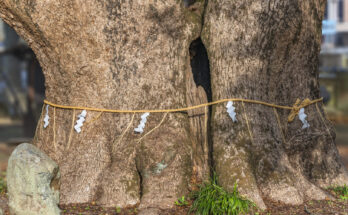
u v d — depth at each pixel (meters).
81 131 5.39
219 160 5.23
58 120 5.53
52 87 5.58
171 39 5.36
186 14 5.48
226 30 5.36
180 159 5.14
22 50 14.43
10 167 4.61
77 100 5.43
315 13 5.81
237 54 5.38
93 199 5.22
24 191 4.53
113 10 5.16
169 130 5.27
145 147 5.13
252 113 5.38
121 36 5.23
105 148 5.36
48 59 5.45
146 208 4.86
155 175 5.04
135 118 5.32
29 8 5.02
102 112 5.38
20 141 13.37
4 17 5.23
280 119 5.77
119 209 4.95
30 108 15.13
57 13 5.06
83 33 5.16
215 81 5.45
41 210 4.53
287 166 5.39
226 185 5.06
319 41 5.97
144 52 5.31
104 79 5.32
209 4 5.47
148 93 5.36
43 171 4.58
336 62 24.81
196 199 4.94
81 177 5.29
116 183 5.12
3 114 24.56
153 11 5.21
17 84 24.70
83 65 5.29
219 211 4.68
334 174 5.90
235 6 5.33
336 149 6.08
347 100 22.94
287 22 5.39
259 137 5.34
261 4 5.30
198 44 5.88
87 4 5.08
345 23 26.58
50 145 5.52
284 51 5.60
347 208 5.07
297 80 5.84
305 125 5.84
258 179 5.26
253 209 4.85
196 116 5.97
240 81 5.39
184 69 5.49
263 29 5.34
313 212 4.89
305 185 5.49
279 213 4.84
